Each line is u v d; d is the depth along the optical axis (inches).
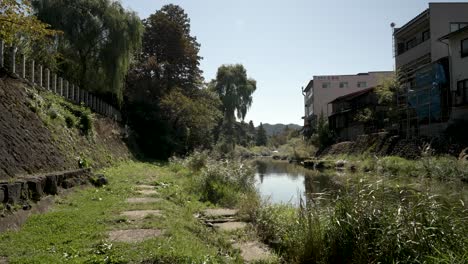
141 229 244.1
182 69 1572.3
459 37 954.1
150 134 1228.5
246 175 539.5
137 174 625.3
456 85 964.6
